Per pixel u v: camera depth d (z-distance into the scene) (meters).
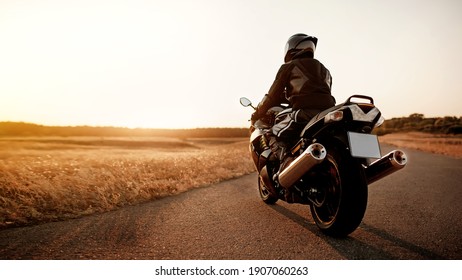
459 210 3.89
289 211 3.78
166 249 2.50
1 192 3.96
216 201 4.34
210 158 9.84
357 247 2.55
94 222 3.24
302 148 2.98
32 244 2.59
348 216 2.58
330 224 2.77
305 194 3.05
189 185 5.53
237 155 11.98
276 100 3.48
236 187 5.63
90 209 3.73
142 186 4.91
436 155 19.25
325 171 2.95
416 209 3.95
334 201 2.87
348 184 2.58
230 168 8.48
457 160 14.55
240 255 2.39
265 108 3.61
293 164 2.78
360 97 2.72
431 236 2.83
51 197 3.98
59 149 41.09
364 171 2.90
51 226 3.09
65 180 4.75
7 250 2.46
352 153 2.52
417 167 10.30
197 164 8.16
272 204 4.17
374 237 2.80
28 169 5.53
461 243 2.65
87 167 6.34
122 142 62.84
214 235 2.83
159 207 3.96
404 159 2.72
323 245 2.59
